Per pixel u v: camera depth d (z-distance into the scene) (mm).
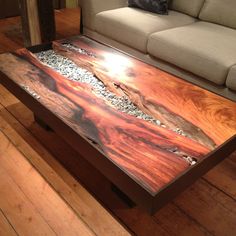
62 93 1555
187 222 1456
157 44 2279
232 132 1335
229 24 2479
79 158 1785
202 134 1319
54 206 1501
